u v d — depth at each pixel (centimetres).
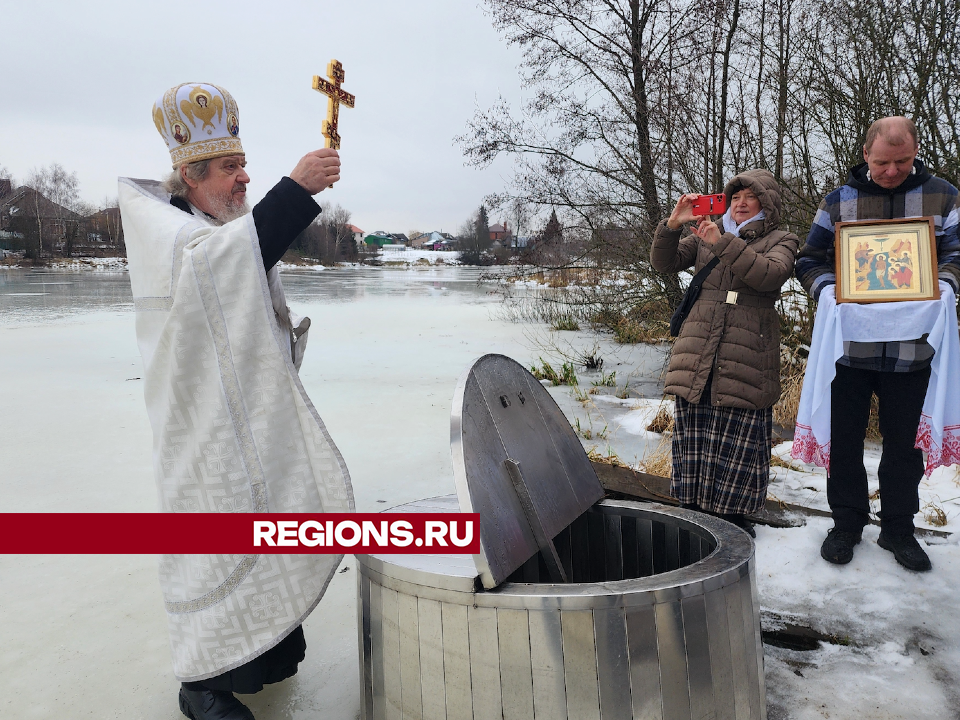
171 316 174
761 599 259
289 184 178
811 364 287
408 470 434
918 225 268
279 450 178
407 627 160
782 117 577
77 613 268
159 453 181
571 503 199
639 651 145
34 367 820
